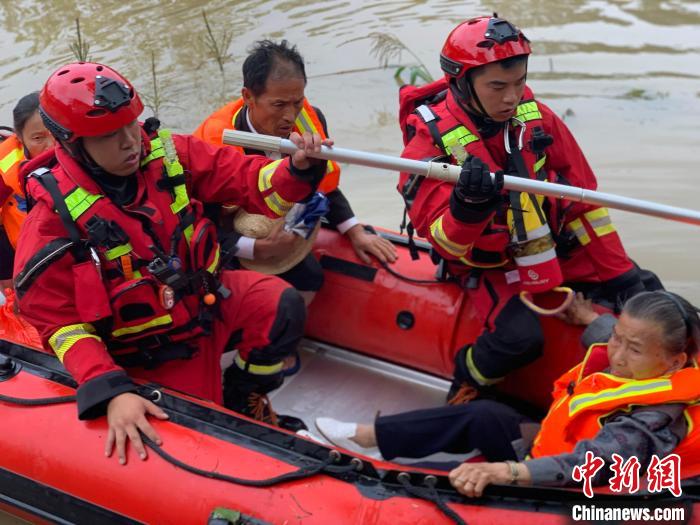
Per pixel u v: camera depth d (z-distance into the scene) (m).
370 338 3.07
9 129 3.13
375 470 2.08
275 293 2.60
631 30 6.25
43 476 2.25
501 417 2.40
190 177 2.34
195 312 2.39
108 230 2.16
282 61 2.71
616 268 2.64
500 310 2.64
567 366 2.67
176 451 2.15
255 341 2.61
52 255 2.13
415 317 2.94
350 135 5.06
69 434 2.25
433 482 2.03
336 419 2.99
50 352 2.46
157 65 5.83
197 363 2.49
